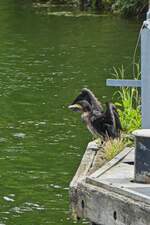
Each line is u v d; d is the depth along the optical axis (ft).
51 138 54.29
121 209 24.91
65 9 145.69
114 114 37.04
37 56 92.79
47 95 69.87
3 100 67.62
